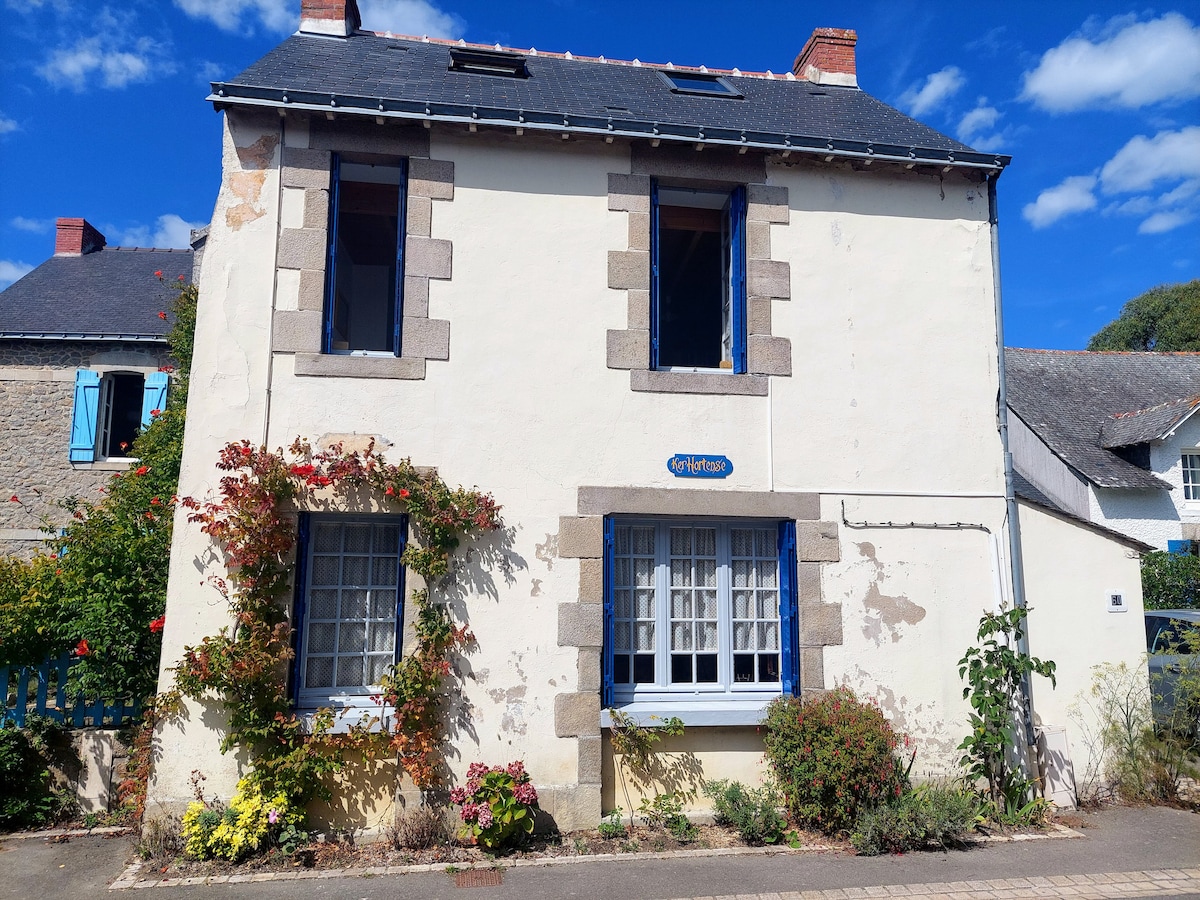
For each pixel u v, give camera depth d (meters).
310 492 6.33
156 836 5.78
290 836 5.80
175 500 6.20
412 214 6.84
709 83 9.58
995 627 6.92
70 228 15.98
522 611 6.52
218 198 6.62
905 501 7.30
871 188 7.69
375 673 6.52
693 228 8.33
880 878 5.54
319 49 8.27
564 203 7.12
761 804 6.34
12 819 6.24
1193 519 14.30
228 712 6.03
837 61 10.37
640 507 6.82
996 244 7.84
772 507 7.04
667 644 6.97
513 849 5.96
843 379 7.35
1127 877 5.60
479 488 6.60
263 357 6.47
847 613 7.05
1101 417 15.96
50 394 12.88
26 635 6.54
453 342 6.76
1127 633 7.56
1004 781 6.85
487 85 7.86
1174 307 29.05
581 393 6.89
